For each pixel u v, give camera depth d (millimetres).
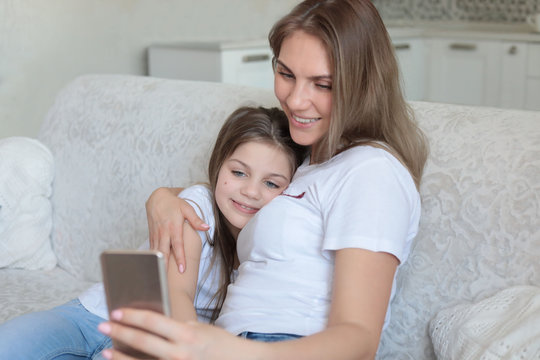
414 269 1309
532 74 3850
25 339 1261
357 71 1154
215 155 1350
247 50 3467
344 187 1129
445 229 1270
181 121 1738
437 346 1192
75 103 2020
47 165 1952
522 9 4445
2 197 1856
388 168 1140
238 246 1286
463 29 4301
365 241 1060
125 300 850
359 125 1214
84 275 1902
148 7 3629
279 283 1159
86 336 1364
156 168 1750
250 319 1144
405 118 1261
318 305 1135
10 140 1951
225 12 3979
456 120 1345
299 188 1208
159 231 1278
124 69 3594
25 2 3145
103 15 3449
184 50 3455
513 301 1135
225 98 1708
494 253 1207
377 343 1019
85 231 1898
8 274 1870
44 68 3260
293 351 904
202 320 1370
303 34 1147
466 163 1269
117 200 1831
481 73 4086
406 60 4215
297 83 1168
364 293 1032
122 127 1855
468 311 1168
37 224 1924
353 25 1140
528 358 1008
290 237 1171
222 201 1311
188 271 1259
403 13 4922
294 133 1221
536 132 1248
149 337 842
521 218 1182
